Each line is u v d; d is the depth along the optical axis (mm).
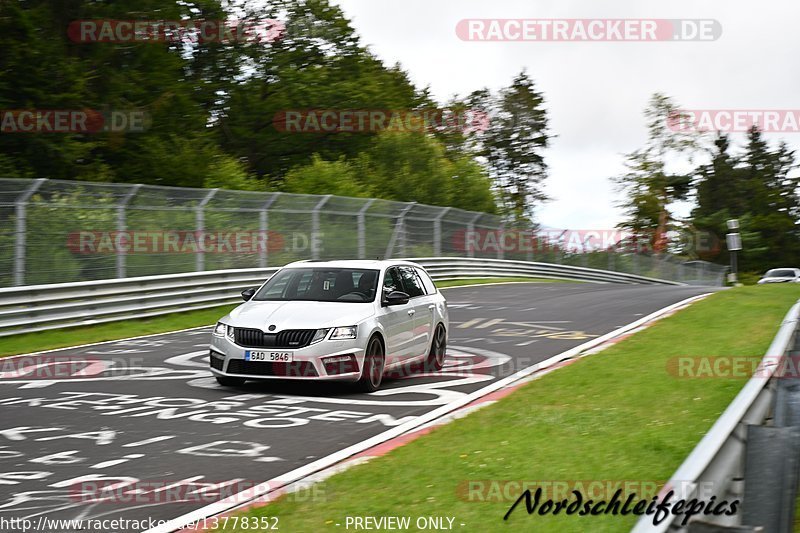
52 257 37156
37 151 60500
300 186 78438
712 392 18734
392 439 16594
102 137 67562
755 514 9227
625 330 34000
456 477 12867
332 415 18922
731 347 25266
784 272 94500
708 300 42188
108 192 40500
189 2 95062
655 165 140125
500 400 19672
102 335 34906
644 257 107500
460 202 96000
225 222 47375
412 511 11273
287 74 101938
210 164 75125
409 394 21609
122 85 70812
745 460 10383
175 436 16906
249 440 16531
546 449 14352
